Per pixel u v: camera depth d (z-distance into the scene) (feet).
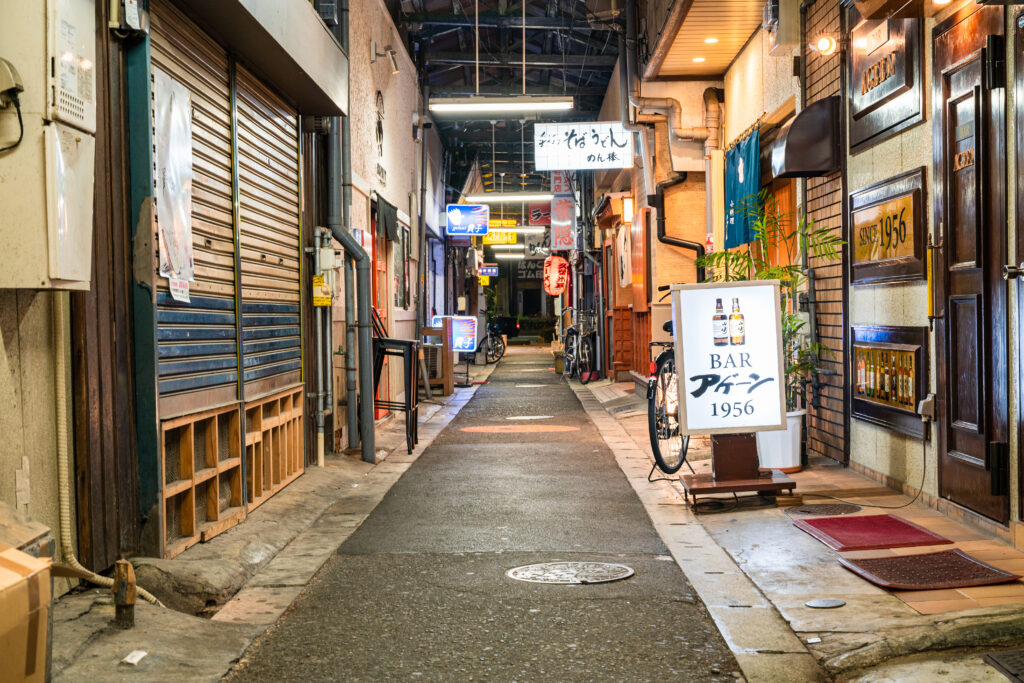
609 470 32.01
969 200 20.24
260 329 25.20
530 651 14.05
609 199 66.33
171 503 19.20
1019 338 18.13
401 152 56.75
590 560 19.49
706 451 35.65
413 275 63.05
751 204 36.88
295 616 15.99
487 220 80.79
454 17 59.62
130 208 17.62
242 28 21.66
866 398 27.14
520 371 94.84
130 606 14.21
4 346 13.93
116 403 17.08
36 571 9.62
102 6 16.69
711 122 45.85
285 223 28.32
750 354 25.12
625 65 51.11
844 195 28.60
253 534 21.24
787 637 14.42
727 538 21.13
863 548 19.31
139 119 17.57
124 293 17.44
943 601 15.53
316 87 27.40
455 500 26.76
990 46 18.79
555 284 101.76
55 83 13.46
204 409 20.34
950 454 21.59
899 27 23.85
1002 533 19.22
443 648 14.25
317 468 30.86
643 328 57.11
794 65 32.37
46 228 13.46
